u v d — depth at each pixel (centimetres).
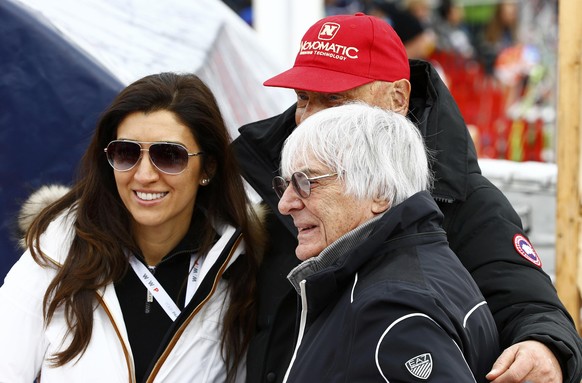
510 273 849
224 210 921
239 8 3186
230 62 1598
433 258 724
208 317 899
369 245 712
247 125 1002
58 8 1216
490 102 3228
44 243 872
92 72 1101
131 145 850
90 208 883
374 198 735
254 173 969
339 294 731
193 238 915
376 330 669
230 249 902
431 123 911
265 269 932
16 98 1088
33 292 861
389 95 916
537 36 3316
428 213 732
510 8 3359
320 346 710
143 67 1193
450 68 3325
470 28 3406
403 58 930
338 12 3108
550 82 3141
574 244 1121
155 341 872
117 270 869
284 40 2533
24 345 850
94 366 844
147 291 888
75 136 1098
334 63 904
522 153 2992
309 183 738
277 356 885
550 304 828
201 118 877
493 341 745
